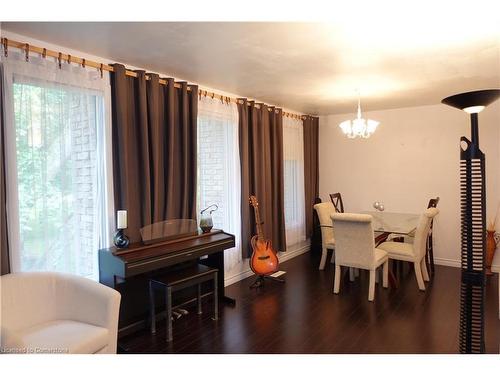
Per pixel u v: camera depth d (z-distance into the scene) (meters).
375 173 5.51
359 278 4.37
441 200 4.98
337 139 5.84
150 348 2.67
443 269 4.74
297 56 2.79
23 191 2.36
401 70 3.21
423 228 3.82
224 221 3.99
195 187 3.53
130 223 3.02
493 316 3.14
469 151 1.90
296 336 2.84
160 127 3.25
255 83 3.68
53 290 2.32
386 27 2.23
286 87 3.85
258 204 4.45
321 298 3.70
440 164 4.97
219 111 3.92
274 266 4.20
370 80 3.57
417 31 2.30
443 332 2.87
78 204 2.66
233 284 4.21
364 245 3.60
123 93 2.88
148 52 2.70
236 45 2.54
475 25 2.20
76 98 2.64
